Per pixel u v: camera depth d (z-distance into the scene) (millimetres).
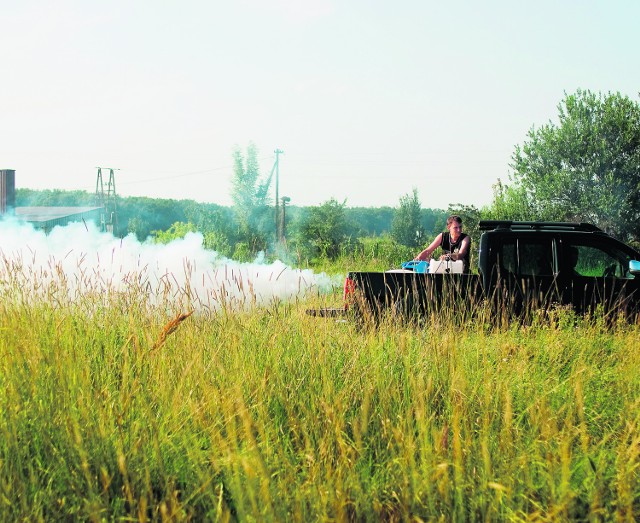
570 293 7906
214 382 4289
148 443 3453
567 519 2805
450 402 4141
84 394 3750
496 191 26016
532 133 27078
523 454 3250
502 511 2938
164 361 4375
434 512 2908
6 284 5848
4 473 3119
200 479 3107
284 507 2826
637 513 3023
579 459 3461
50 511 3021
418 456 3438
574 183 26031
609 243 8094
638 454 3232
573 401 4312
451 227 9555
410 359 5105
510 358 5273
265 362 4695
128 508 3080
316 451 3613
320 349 4945
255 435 3818
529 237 8055
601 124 26375
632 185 25719
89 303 5715
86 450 3229
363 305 5965
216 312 5535
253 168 64375
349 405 4301
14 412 3500
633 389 4762
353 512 3012
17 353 4148
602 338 6445
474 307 6723
